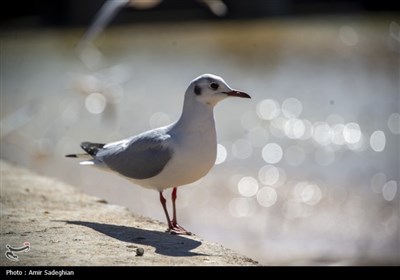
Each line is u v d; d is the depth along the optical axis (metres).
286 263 12.24
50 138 21.56
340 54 33.75
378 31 37.53
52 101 25.55
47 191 10.66
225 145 21.69
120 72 20.03
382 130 23.05
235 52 34.84
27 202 9.92
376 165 19.72
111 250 7.76
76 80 16.59
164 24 42.44
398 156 20.73
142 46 36.59
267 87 28.16
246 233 14.36
